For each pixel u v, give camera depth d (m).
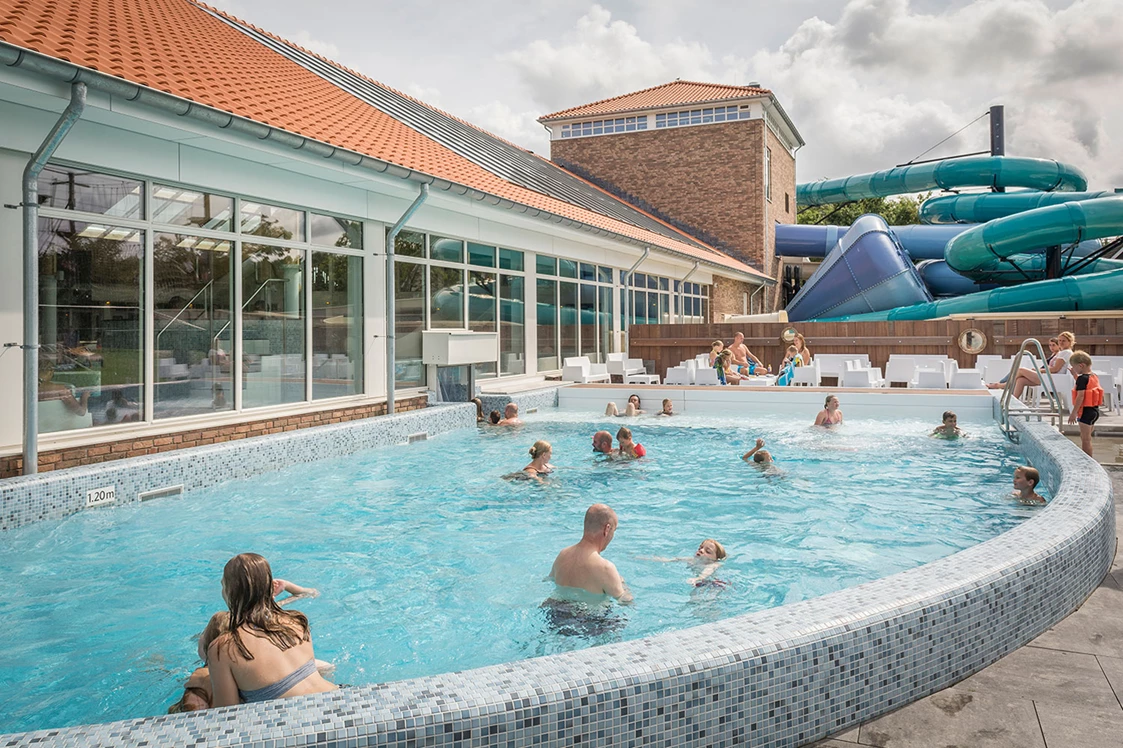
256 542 6.02
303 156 8.96
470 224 14.07
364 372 11.40
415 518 6.77
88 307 7.45
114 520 6.54
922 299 25.81
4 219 6.65
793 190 39.97
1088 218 20.66
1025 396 13.24
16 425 6.77
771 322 19.61
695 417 12.96
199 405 8.67
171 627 4.38
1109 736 2.81
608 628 4.28
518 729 2.46
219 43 12.79
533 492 7.79
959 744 2.80
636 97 35.72
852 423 12.03
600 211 20.78
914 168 37.09
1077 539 4.21
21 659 3.96
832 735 2.95
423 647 4.08
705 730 2.73
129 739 2.23
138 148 7.77
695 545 5.93
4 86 6.06
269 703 2.44
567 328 18.33
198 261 8.64
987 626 3.48
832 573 5.24
